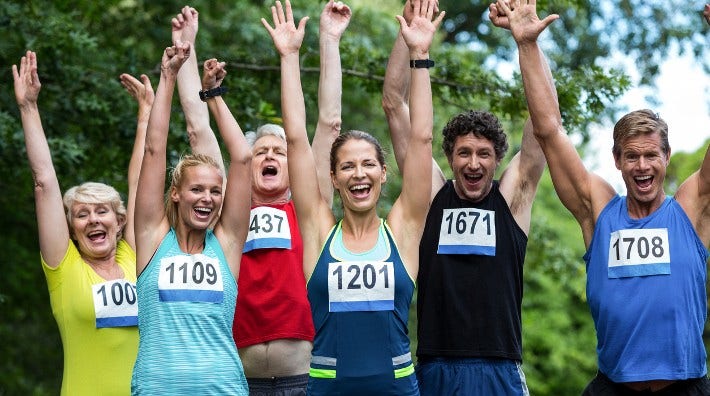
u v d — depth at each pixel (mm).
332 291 13672
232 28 31031
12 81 25266
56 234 15289
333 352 13633
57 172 25031
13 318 33875
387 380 13547
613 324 13953
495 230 14883
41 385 35656
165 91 13844
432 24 14383
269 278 16031
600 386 14273
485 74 24344
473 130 14758
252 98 25250
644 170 13867
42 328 35156
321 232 14109
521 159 15430
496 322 14648
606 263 14102
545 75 14523
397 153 15977
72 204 15672
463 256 14812
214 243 13945
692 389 13906
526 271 36594
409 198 14039
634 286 13906
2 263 30781
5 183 26516
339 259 13789
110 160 26172
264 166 16719
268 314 15961
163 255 13703
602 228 14242
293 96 14461
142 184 13766
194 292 13570
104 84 25797
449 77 24594
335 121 15906
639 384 13977
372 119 37188
